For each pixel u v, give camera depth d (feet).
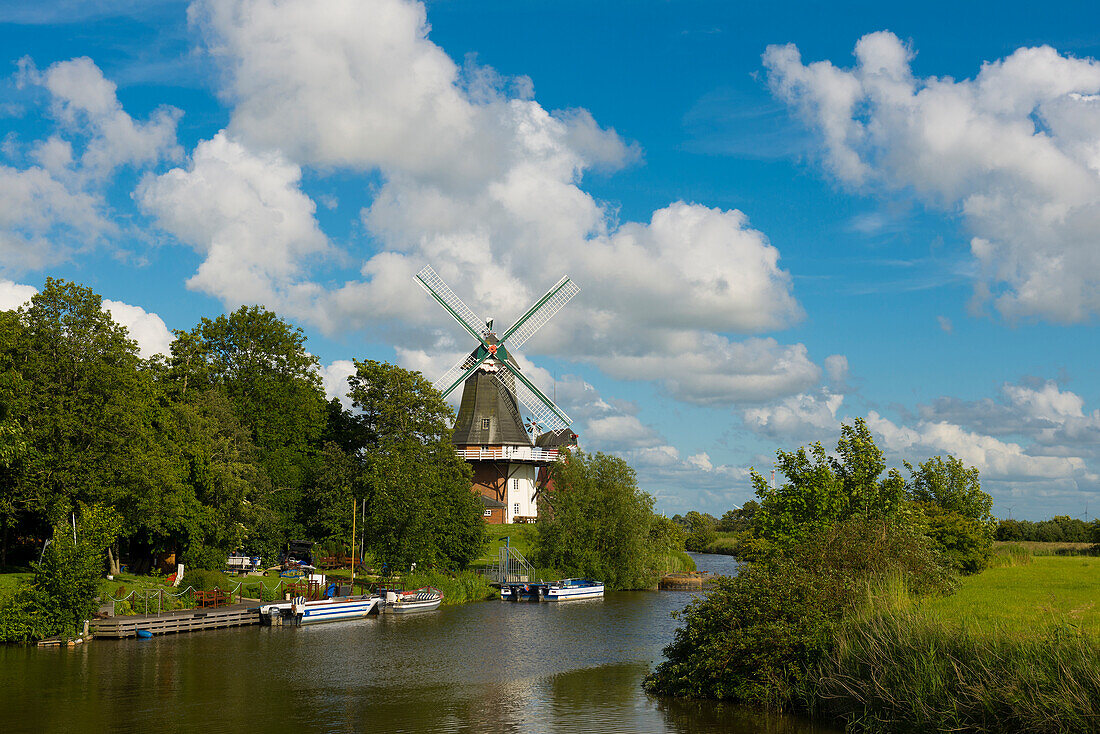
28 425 163.22
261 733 90.68
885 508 128.36
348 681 118.42
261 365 257.14
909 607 90.58
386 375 255.29
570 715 96.89
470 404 346.95
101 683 114.42
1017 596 109.81
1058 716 63.31
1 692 108.58
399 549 232.73
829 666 86.69
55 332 171.42
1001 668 70.38
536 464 349.00
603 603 231.09
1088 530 318.86
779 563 108.37
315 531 243.40
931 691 73.46
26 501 163.94
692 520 640.99
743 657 96.43
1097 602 102.17
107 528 152.05
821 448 132.98
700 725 88.94
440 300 355.36
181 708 101.35
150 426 183.83
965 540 157.48
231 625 170.91
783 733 84.64
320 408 265.34
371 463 237.66
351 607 192.13
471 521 254.68
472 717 97.19
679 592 266.77
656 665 132.05
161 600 164.86
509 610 212.64
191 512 188.85
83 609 145.89
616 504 280.31
